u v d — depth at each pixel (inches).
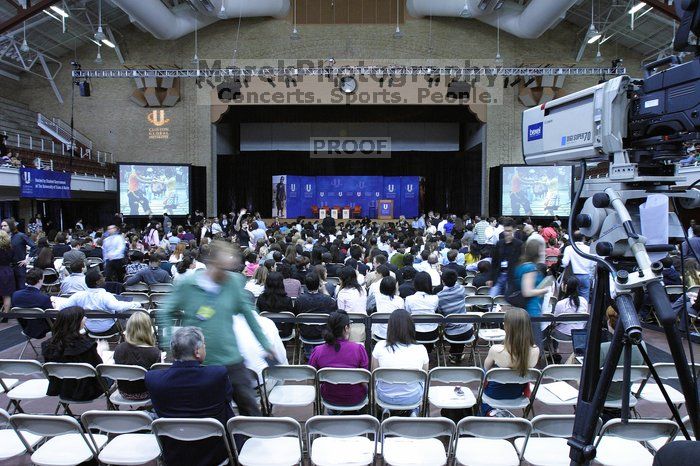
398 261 374.6
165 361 187.0
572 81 926.4
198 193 912.3
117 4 714.8
